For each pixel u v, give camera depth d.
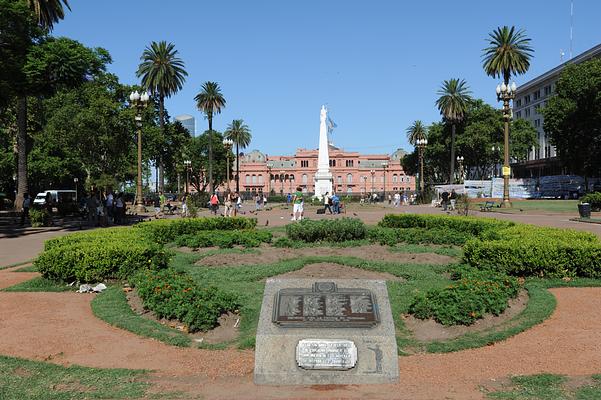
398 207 54.66
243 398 5.11
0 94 24.66
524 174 105.62
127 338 7.16
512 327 7.48
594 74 49.53
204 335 7.30
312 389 5.32
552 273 11.10
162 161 63.47
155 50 60.41
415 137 96.88
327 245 16.14
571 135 52.94
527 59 58.09
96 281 10.59
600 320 8.00
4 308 8.86
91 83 51.94
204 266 12.62
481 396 5.16
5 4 23.94
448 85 72.62
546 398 5.08
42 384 5.46
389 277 11.19
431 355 6.51
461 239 16.41
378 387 5.36
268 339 5.48
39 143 56.88
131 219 33.44
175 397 5.16
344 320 5.58
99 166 54.03
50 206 32.09
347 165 136.88
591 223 26.62
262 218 35.12
